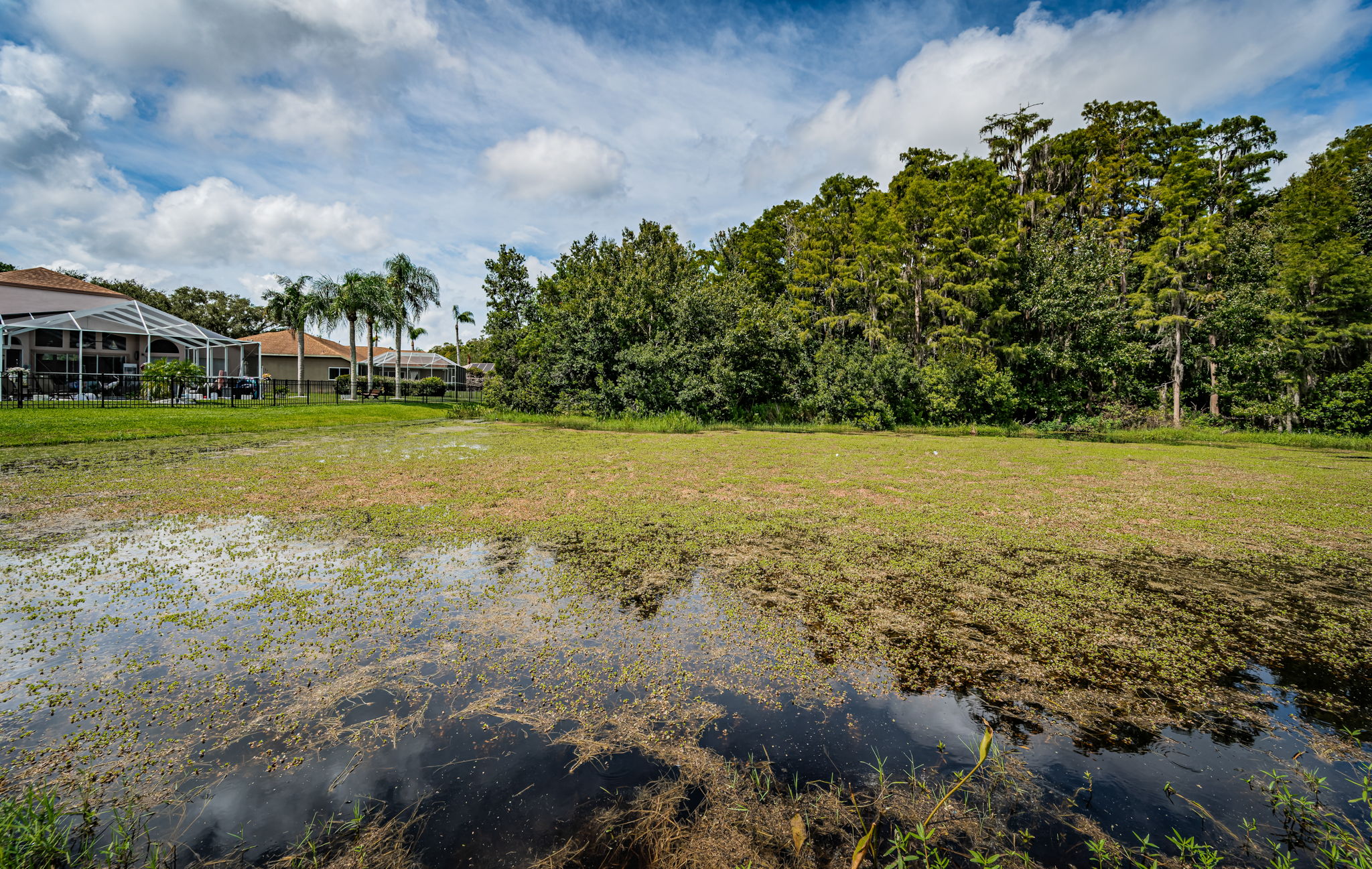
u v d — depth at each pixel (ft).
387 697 10.25
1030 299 81.76
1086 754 8.99
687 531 22.12
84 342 94.07
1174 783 8.29
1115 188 96.02
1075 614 14.58
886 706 10.30
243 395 87.61
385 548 19.15
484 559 18.22
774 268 110.83
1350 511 26.86
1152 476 37.83
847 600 15.35
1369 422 70.54
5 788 7.74
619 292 84.79
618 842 6.94
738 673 11.39
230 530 20.84
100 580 15.65
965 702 10.51
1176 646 12.91
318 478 31.09
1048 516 25.40
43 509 23.06
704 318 82.99
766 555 19.13
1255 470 41.70
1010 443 62.34
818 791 7.95
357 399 102.06
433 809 7.48
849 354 86.17
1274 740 9.48
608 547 19.89
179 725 9.28
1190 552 20.10
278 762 8.42
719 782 8.13
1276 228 79.36
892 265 85.92
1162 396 82.17
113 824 7.18
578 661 11.75
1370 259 71.26
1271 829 7.31
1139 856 6.79
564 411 85.15
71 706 9.78
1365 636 13.53
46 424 46.98
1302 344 72.69
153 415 57.16
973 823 7.36
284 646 12.09
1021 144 101.04
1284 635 13.55
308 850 6.75
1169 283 81.87
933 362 82.84
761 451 49.96
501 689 10.60
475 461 39.60
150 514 22.77
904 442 60.90
